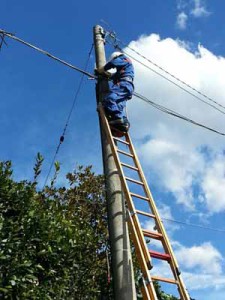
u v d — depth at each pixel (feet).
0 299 17.40
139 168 23.62
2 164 20.48
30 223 19.63
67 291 21.58
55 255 20.33
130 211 20.39
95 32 28.73
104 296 28.37
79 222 26.68
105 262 29.48
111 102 24.90
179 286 18.86
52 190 31.37
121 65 26.76
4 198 19.80
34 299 18.43
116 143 24.44
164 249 20.36
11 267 17.79
